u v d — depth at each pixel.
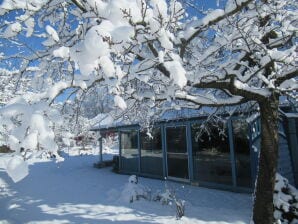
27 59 4.20
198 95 5.41
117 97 2.76
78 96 4.22
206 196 10.42
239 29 4.54
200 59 4.73
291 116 9.26
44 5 3.79
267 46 5.90
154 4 3.15
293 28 5.45
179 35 4.41
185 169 13.11
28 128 2.04
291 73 5.30
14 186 13.42
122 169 17.14
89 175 16.36
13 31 3.52
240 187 10.80
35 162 22.45
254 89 5.29
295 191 7.33
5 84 4.50
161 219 7.86
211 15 4.41
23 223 8.12
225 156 11.47
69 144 2.66
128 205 9.27
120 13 2.47
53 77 4.51
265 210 5.82
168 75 3.93
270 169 5.79
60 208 9.34
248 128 10.52
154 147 14.98
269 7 4.93
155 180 14.14
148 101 5.52
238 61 5.13
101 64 2.16
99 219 8.08
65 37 4.11
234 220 7.63
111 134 34.28
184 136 13.22
